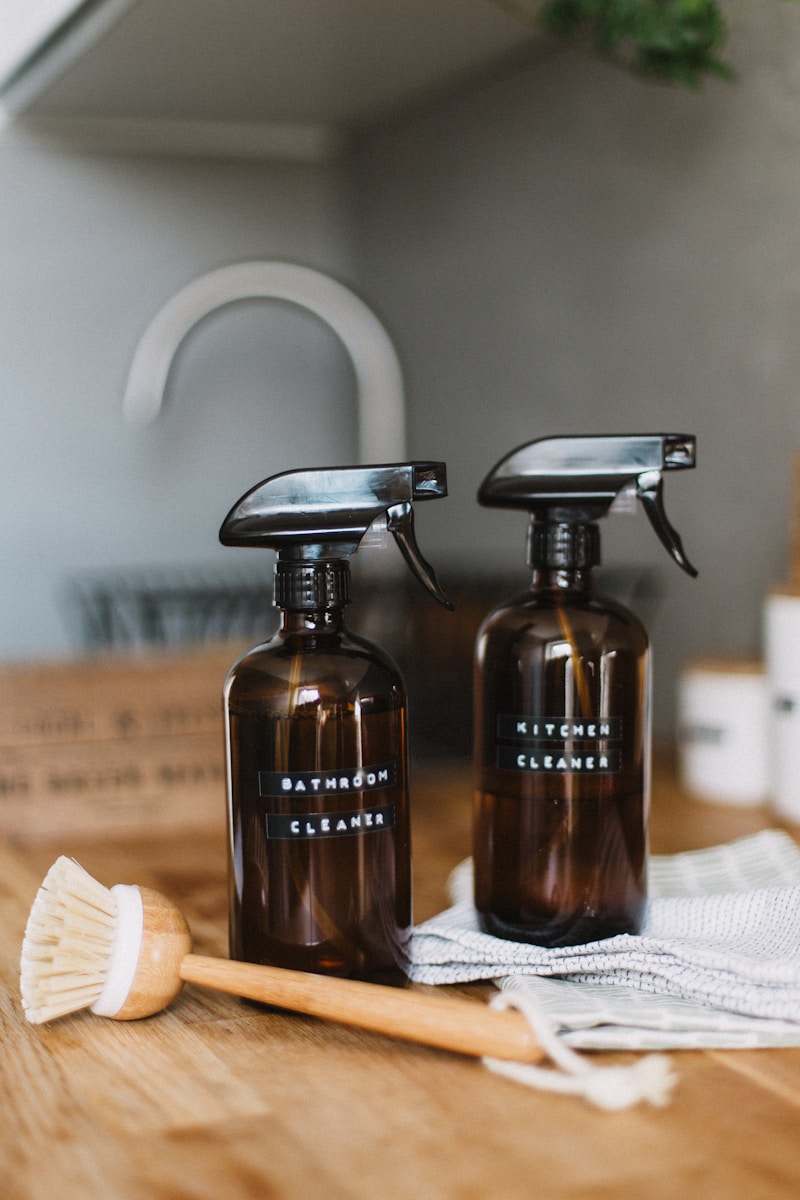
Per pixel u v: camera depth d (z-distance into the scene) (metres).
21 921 0.58
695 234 0.93
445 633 0.96
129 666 0.77
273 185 1.42
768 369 0.87
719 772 0.80
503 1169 0.33
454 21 0.91
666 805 0.80
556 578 0.50
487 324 1.20
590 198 1.04
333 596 0.45
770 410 0.87
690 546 0.96
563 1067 0.39
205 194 1.38
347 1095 0.38
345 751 0.44
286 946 0.45
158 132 1.30
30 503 1.32
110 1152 0.35
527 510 0.50
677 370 0.96
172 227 1.37
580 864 0.48
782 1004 0.42
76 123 1.26
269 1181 0.33
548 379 1.11
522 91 1.12
